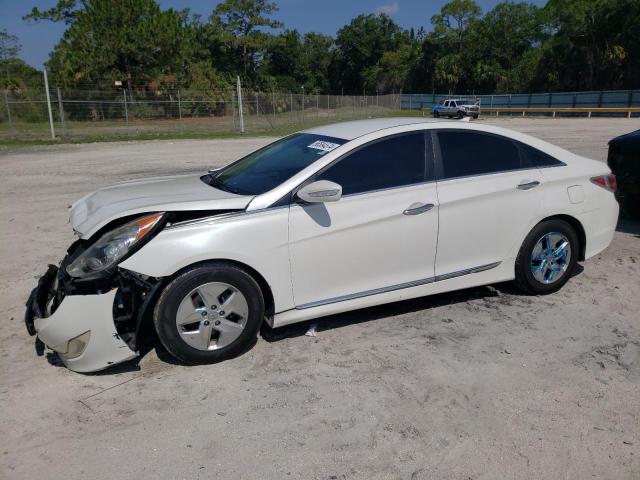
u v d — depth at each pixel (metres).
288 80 87.00
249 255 3.69
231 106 31.75
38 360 3.88
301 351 3.98
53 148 20.64
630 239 6.80
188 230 3.58
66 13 46.94
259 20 69.50
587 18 56.03
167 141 24.11
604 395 3.40
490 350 3.96
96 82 38.69
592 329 4.29
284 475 2.74
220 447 2.95
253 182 4.14
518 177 4.64
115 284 3.46
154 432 3.08
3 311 4.71
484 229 4.49
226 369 3.73
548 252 4.86
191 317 3.64
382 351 3.96
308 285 3.94
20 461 2.85
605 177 5.11
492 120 41.09
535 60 65.50
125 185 4.59
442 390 3.46
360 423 3.14
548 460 2.83
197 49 46.91
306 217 3.86
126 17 39.47
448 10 75.50
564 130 26.44
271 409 3.28
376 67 96.31
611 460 2.83
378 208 4.07
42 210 8.73
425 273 4.34
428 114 52.44
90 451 2.92
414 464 2.81
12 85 40.06
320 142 4.39
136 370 3.73
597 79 57.22
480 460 2.83
